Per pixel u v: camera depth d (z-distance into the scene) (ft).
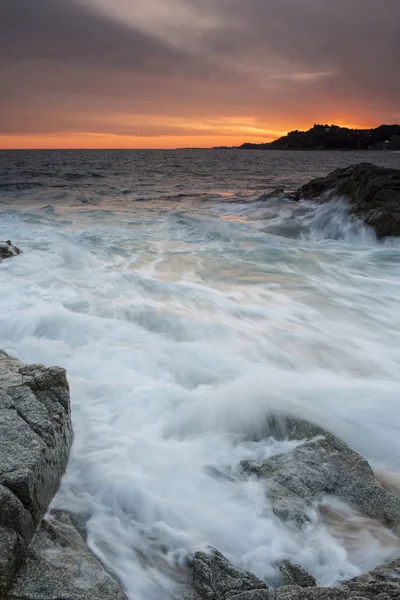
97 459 15.49
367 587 10.57
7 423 13.32
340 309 32.22
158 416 18.33
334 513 13.60
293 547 12.54
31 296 31.40
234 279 39.14
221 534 12.92
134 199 105.81
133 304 30.09
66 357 22.84
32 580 10.21
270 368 22.63
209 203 98.37
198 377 21.40
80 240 54.29
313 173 215.72
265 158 450.30
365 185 65.21
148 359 22.85
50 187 128.77
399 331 28.45
